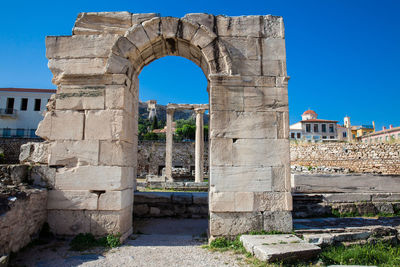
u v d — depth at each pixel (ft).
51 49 23.09
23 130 135.44
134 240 22.16
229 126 22.12
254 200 21.40
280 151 22.04
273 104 22.56
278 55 23.27
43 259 17.11
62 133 22.00
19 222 17.46
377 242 20.95
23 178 21.26
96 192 21.43
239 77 22.47
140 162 125.08
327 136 214.90
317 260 17.19
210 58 22.84
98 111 22.21
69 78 22.67
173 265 16.76
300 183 35.99
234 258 17.88
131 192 24.54
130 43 22.88
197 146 79.92
